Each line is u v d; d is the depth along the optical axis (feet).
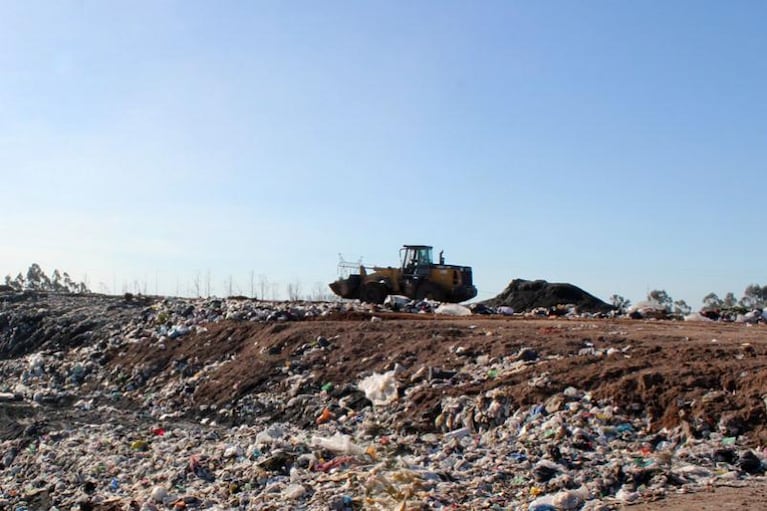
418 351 61.11
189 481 42.09
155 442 53.78
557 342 56.80
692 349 49.52
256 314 85.35
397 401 53.72
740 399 41.24
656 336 57.88
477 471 37.78
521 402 46.93
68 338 93.81
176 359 77.82
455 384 53.31
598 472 35.83
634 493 32.63
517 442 42.19
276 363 67.26
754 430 39.22
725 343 51.98
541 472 36.19
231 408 63.05
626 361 48.85
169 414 65.92
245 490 38.60
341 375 61.46
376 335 67.36
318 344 68.69
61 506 42.57
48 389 81.35
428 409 50.83
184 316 90.89
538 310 105.40
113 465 48.55
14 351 96.48
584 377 47.62
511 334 61.31
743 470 35.76
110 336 91.04
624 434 41.57
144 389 74.54
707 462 36.81
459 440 45.16
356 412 55.16
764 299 151.74
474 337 62.08
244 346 75.41
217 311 90.63
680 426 40.88
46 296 115.75
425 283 114.73
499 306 116.88
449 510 31.81
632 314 97.55
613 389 45.03
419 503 32.14
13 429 63.16
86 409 72.02
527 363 53.11
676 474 34.78
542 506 31.53
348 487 35.40
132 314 97.35
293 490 35.83
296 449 42.88
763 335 60.23
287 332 72.95
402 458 40.96
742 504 29.55
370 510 32.48
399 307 101.96
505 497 33.71
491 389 50.21
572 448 40.04
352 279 118.01
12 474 52.06
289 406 59.62
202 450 48.08
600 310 107.96
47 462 51.83
